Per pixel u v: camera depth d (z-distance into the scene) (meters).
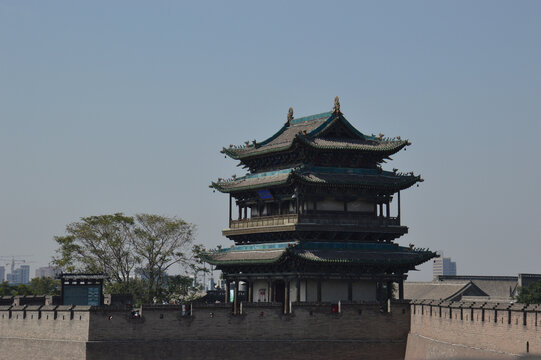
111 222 177.00
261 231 142.75
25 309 136.25
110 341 124.88
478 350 108.62
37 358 131.75
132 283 177.75
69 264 176.25
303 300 137.75
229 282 149.75
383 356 134.62
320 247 137.50
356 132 145.38
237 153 151.38
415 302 134.25
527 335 99.50
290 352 132.00
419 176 143.00
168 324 128.12
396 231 141.88
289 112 156.50
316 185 137.75
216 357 129.50
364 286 140.50
